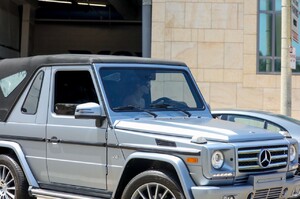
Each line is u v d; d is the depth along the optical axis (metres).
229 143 5.23
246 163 5.31
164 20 18.28
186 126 5.59
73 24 34.44
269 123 8.56
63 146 6.21
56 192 6.29
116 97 6.07
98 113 5.84
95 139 5.88
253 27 18.25
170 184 5.22
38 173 6.55
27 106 6.79
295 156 6.05
